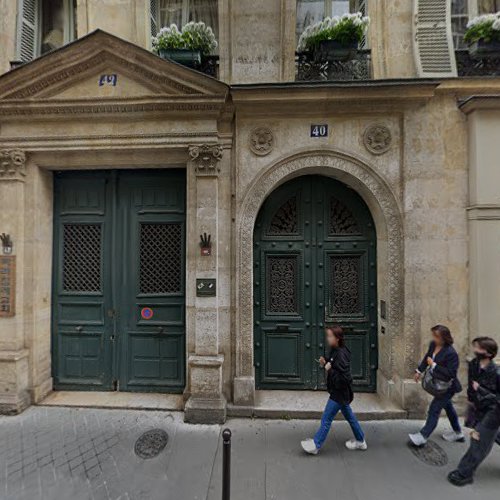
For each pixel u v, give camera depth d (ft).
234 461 11.73
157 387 16.47
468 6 16.71
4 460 11.76
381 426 13.91
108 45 14.66
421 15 15.66
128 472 11.21
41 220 16.17
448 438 12.79
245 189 15.29
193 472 11.19
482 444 10.41
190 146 14.92
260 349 16.70
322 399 15.58
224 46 15.69
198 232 14.96
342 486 10.61
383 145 15.14
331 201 16.81
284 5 15.46
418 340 14.92
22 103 14.94
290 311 16.75
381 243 15.92
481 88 14.75
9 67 16.19
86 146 15.21
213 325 14.76
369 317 16.53
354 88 14.29
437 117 15.08
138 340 16.62
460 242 15.07
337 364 11.76
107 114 15.06
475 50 15.40
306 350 16.62
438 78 14.08
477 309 14.46
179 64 14.37
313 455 12.04
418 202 15.06
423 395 14.55
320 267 16.70
